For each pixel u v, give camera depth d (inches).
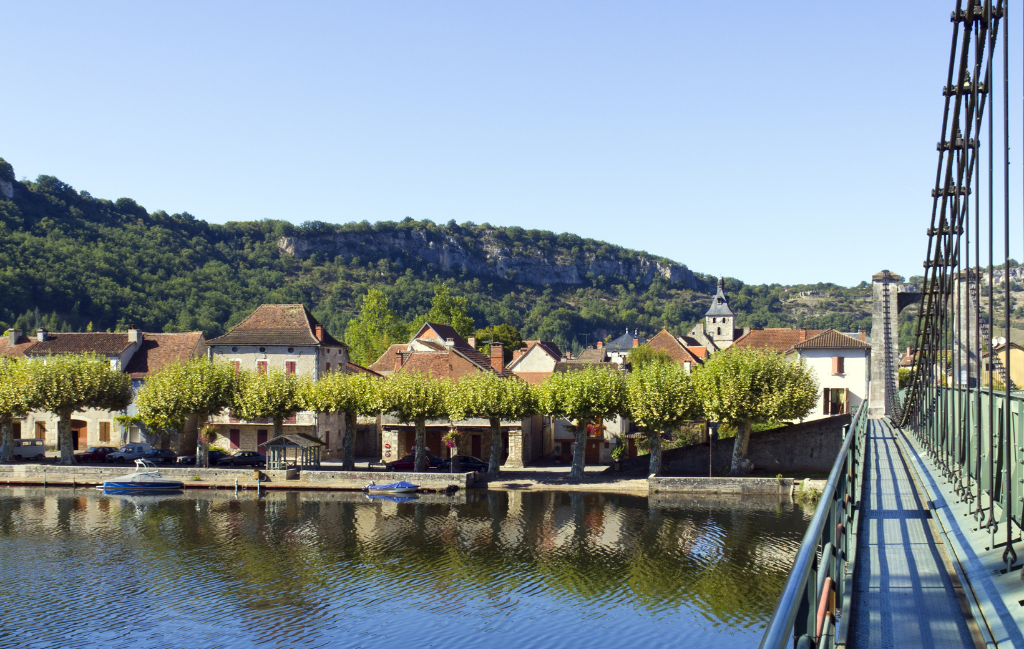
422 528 1841.8
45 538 1761.8
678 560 1534.2
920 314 853.2
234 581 1446.9
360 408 2488.9
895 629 262.2
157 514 2020.2
